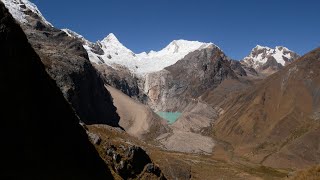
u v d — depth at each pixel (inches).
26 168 1763.0
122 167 3102.9
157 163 4658.0
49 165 1966.0
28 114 1967.3
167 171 4623.5
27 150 1833.2
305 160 7249.0
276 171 6427.2
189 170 4965.6
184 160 5807.1
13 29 2047.2
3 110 1772.9
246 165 6796.3
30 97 2046.0
